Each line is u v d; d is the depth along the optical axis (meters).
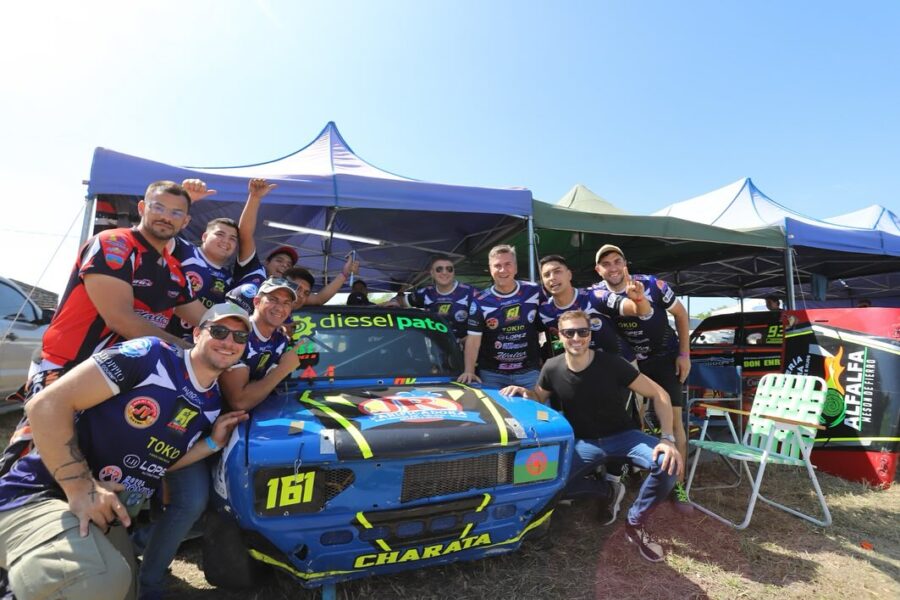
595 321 4.07
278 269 4.69
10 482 1.87
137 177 3.96
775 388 4.13
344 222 7.34
